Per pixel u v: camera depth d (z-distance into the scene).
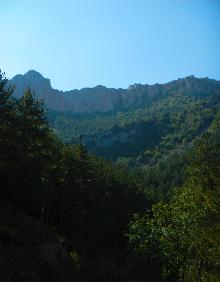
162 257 27.23
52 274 36.59
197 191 22.70
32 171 47.88
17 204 55.09
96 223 78.00
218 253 16.94
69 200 66.69
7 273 29.53
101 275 54.16
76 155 66.06
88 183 67.12
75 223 70.50
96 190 73.81
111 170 96.19
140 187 113.31
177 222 24.88
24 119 42.97
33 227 44.34
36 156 46.53
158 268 31.03
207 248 18.58
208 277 17.67
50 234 47.16
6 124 39.91
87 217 76.00
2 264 30.16
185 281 22.45
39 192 53.50
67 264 43.59
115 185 90.19
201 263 20.20
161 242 26.66
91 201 74.50
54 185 59.34
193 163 42.72
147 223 28.19
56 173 58.16
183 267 23.97
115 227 88.38
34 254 37.00
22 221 43.78
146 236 28.56
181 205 24.81
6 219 40.62
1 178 50.47
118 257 74.81
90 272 50.03
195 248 20.56
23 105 44.91
